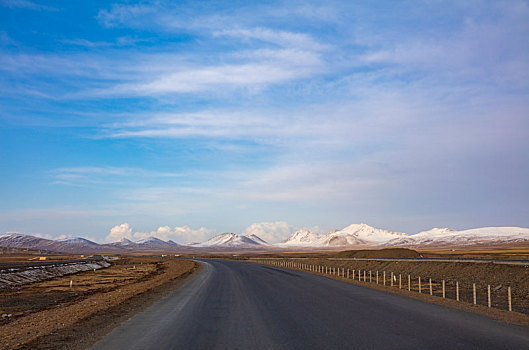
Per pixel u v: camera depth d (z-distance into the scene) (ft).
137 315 55.42
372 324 46.29
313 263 274.77
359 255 335.67
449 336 39.29
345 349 34.04
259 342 36.96
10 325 52.95
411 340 37.45
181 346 35.70
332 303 67.36
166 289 100.53
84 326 47.32
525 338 38.45
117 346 36.06
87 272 238.27
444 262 147.02
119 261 437.17
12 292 121.90
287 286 105.29
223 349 34.37
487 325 45.62
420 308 60.70
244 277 146.92
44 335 42.14
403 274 156.46
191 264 306.35
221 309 60.75
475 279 114.11
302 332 41.55
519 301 76.07
